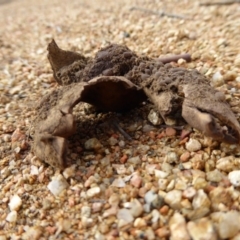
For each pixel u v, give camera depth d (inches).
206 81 3.0
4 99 4.1
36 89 4.3
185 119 2.7
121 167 2.8
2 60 5.4
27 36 6.5
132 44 5.1
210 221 2.3
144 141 3.0
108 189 2.7
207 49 4.4
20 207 2.8
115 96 3.0
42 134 2.7
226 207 2.4
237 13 5.5
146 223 2.4
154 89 2.9
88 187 2.7
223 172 2.7
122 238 2.4
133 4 7.1
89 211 2.6
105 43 5.3
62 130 2.7
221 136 2.6
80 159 2.9
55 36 6.1
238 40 4.5
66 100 2.8
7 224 2.7
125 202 2.6
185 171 2.7
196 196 2.5
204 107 2.6
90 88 2.8
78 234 2.5
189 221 2.4
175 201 2.5
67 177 2.8
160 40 5.0
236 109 3.1
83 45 5.4
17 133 3.4
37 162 3.0
